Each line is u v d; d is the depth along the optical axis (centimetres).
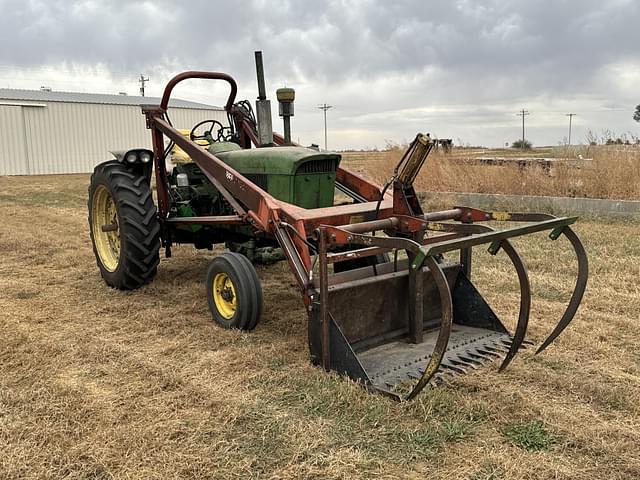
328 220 381
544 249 668
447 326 284
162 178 529
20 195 1427
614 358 367
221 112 3166
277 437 276
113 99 2967
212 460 257
